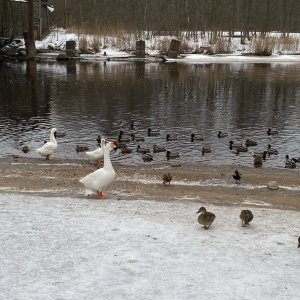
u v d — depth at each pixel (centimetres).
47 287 705
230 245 902
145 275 749
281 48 7612
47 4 8719
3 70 5359
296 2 9881
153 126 2642
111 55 6956
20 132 2475
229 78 4825
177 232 974
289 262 823
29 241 884
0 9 6962
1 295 678
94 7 9288
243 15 8406
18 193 1414
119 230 963
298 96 3712
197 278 744
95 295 681
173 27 8512
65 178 1669
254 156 2011
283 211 1233
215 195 1491
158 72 5306
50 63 6181
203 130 2555
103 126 2633
